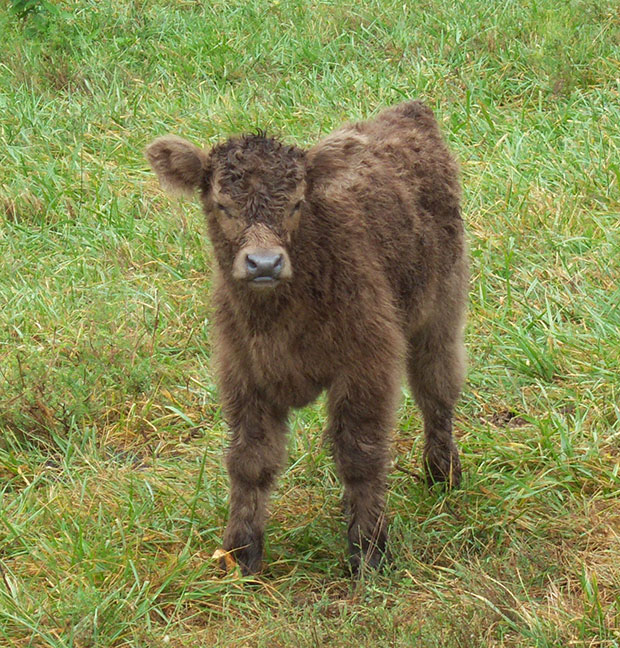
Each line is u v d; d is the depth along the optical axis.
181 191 12.36
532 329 17.45
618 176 20.48
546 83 24.52
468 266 14.91
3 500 13.80
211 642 11.15
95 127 23.59
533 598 11.74
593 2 27.08
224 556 12.47
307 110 23.52
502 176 21.17
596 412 15.26
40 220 20.55
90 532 12.91
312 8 28.02
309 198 12.09
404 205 13.35
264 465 12.43
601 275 18.39
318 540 13.16
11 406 15.50
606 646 10.60
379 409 12.22
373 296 12.19
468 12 27.02
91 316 17.62
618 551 12.33
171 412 16.11
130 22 27.41
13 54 26.06
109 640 11.08
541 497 13.69
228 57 25.97
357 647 10.55
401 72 25.47
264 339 11.93
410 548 12.62
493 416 15.97
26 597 11.60
